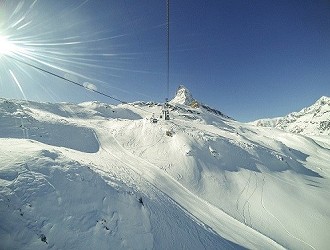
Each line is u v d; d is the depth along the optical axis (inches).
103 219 417.4
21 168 407.2
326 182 1561.3
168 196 788.6
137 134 1568.7
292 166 1710.1
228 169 1334.9
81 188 444.5
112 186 517.7
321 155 2886.3
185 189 1032.8
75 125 1445.6
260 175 1359.5
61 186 418.9
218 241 603.2
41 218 348.2
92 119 2486.5
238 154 1513.3
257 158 1555.1
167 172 1133.7
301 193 1254.3
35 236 322.0
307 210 1083.3
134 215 482.3
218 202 1016.9
